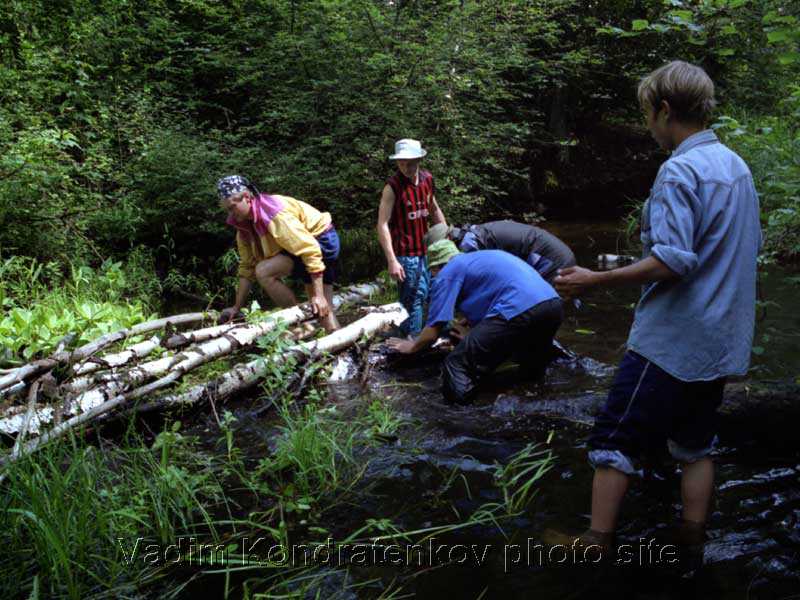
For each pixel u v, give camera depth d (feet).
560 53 35.88
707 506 7.72
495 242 15.42
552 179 41.91
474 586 6.89
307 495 8.86
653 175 43.14
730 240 6.97
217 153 24.21
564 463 9.77
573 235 33.45
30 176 19.40
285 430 10.30
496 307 12.30
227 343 12.84
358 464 9.94
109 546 7.78
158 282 21.52
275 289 14.92
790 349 13.73
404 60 24.86
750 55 27.68
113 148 25.22
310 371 12.92
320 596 6.82
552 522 8.11
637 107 44.34
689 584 6.79
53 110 25.02
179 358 11.89
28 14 26.50
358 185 26.05
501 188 38.75
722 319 6.97
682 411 7.29
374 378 13.99
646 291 7.39
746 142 15.06
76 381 10.64
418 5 26.32
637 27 12.25
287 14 27.48
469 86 25.96
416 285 16.30
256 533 8.13
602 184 42.14
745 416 10.44
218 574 7.29
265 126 27.76
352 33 25.39
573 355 14.24
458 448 10.44
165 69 28.30
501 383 13.34
